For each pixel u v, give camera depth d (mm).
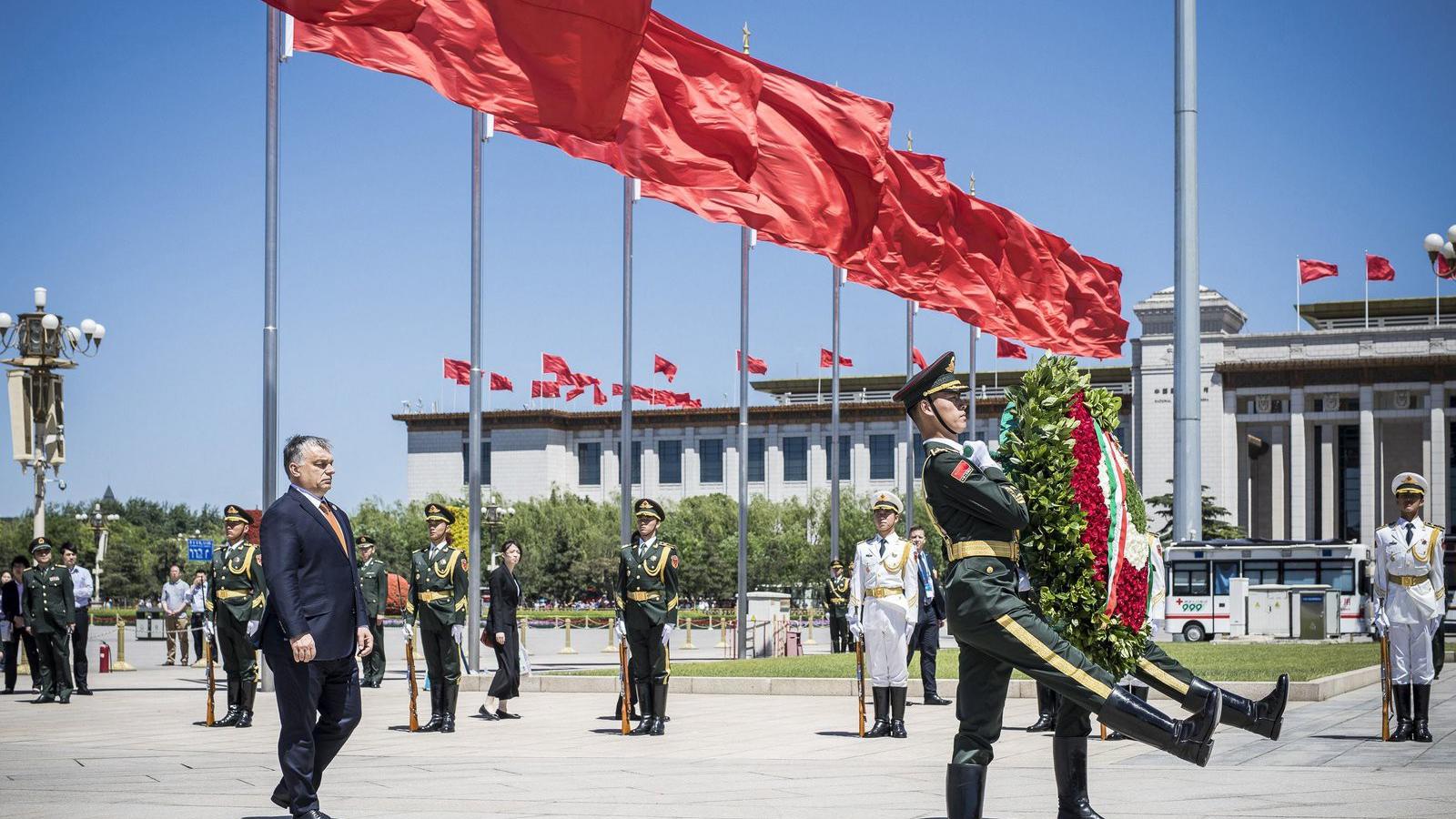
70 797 10117
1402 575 13266
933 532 90188
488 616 17844
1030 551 8195
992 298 21672
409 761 12648
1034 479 8195
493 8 11859
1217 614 45125
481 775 11398
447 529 16188
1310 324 110750
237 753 13570
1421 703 13281
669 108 14891
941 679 21656
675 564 15562
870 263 19250
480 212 25781
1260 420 95312
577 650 47938
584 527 108375
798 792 10227
